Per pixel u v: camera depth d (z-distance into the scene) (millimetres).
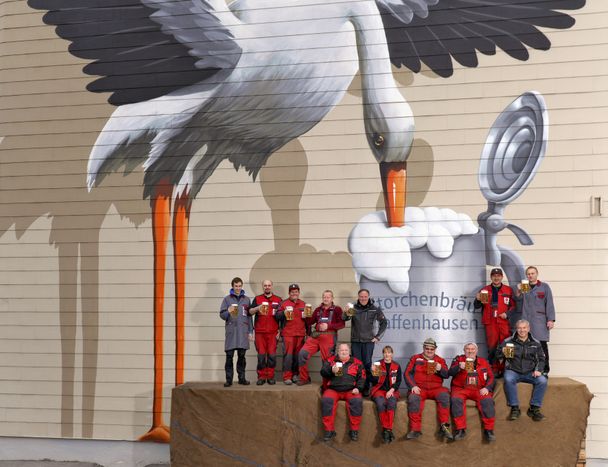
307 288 10773
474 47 10625
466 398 9148
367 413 9273
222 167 11148
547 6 10461
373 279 10641
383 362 9367
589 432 9953
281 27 11148
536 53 10453
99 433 11062
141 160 11328
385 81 10820
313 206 10867
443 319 10438
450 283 10461
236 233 11016
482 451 9039
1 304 11492
